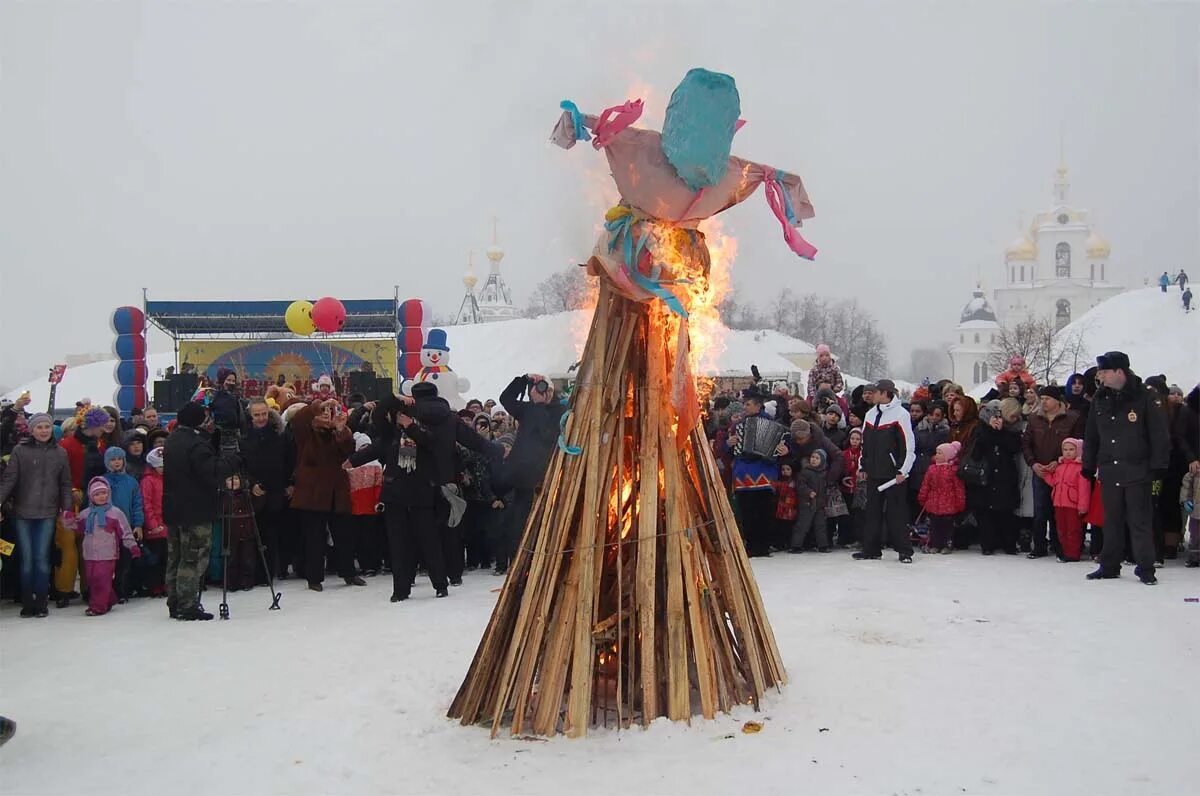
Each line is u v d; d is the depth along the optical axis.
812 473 10.84
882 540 10.95
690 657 5.07
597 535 4.96
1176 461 9.72
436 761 4.64
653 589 4.93
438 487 8.97
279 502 10.04
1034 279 112.94
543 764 4.53
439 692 5.67
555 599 4.99
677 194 4.79
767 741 4.69
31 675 6.42
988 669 5.76
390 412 8.92
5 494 8.66
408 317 25.45
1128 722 4.88
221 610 8.22
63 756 4.90
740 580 5.32
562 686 4.89
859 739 4.71
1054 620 6.96
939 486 10.47
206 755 4.85
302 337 26.91
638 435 5.14
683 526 5.03
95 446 10.07
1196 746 4.57
